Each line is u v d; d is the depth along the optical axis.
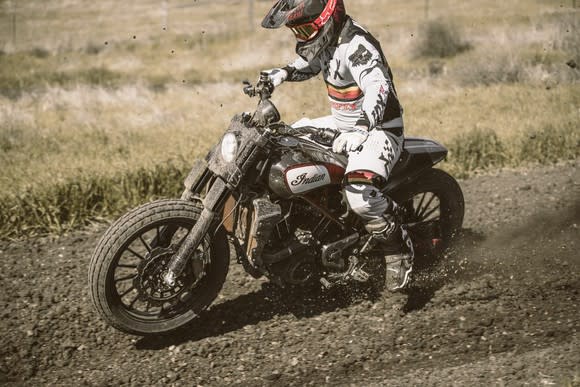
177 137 8.84
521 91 11.92
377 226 4.04
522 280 4.61
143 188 6.30
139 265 3.77
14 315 4.20
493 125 9.14
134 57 21.28
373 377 3.53
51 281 4.68
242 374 3.61
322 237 4.17
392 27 23.98
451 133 8.65
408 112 10.78
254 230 3.81
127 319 3.82
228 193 3.78
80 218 5.82
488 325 4.01
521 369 3.47
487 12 25.28
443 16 25.33
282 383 3.51
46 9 38.44
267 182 3.90
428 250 4.65
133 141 8.66
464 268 4.80
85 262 5.01
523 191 6.54
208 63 19.91
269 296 4.45
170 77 17.72
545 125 8.57
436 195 4.73
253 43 22.55
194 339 3.97
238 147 3.74
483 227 5.64
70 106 12.40
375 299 4.39
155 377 3.60
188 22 31.27
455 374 3.48
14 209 5.68
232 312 4.27
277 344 3.90
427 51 19.00
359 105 4.01
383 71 3.79
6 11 37.38
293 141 3.94
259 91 4.10
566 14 18.64
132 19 33.53
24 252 5.20
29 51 22.80
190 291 4.03
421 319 4.12
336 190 4.16
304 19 3.79
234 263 4.93
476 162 7.43
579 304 4.22
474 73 14.14
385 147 3.98
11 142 8.99
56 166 7.04
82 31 29.48
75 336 3.99
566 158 7.64
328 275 4.21
